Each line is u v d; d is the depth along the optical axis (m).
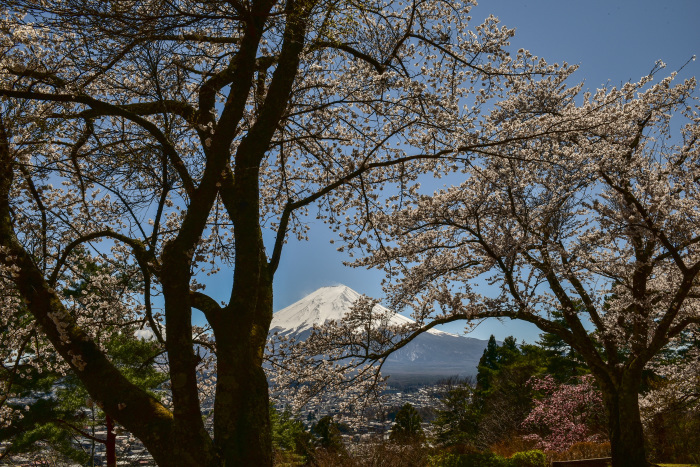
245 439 4.11
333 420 10.01
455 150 5.73
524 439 19.45
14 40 4.88
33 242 5.84
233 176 4.97
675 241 10.91
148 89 5.27
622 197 10.85
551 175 10.30
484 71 6.82
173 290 4.07
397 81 5.93
